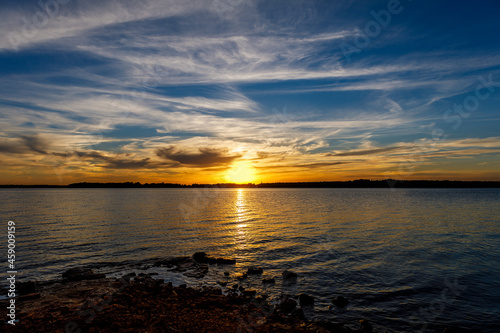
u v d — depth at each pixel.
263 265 18.27
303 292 13.59
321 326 10.11
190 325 9.52
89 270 16.45
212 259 19.06
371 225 36.06
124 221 39.91
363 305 12.13
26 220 40.06
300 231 31.58
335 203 86.50
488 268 17.31
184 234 29.73
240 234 29.75
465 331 10.01
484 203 81.69
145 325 9.37
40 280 15.02
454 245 23.83
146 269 17.44
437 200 101.50
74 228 32.94
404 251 21.70
